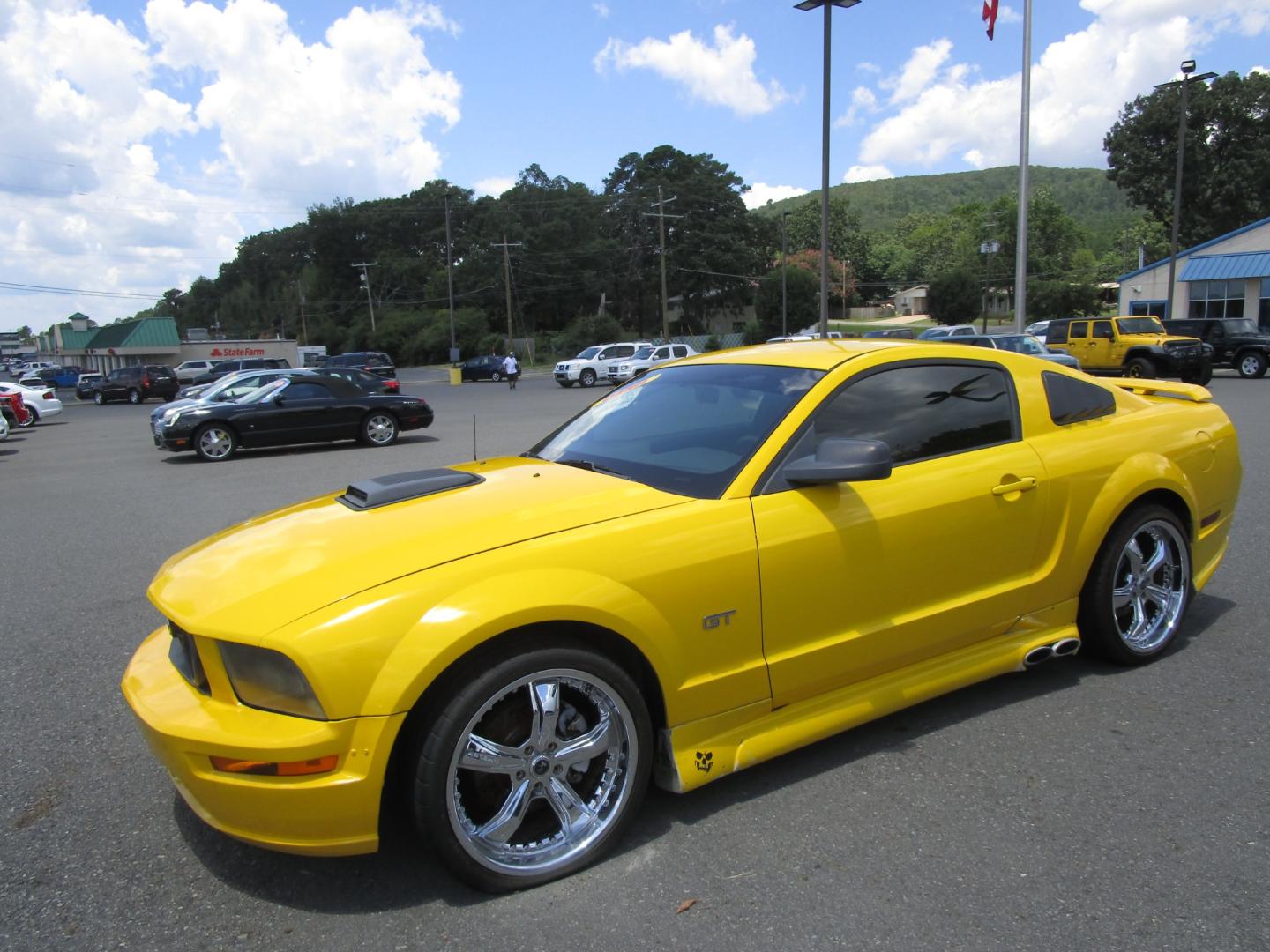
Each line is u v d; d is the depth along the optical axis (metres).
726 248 83.94
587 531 2.59
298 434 14.91
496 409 25.34
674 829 2.76
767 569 2.79
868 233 137.75
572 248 93.62
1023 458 3.46
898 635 3.12
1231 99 49.62
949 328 32.94
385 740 2.24
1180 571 4.02
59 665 4.52
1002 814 2.79
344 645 2.23
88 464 14.49
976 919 2.29
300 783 2.23
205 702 2.40
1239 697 3.61
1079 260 96.44
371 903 2.43
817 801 2.90
